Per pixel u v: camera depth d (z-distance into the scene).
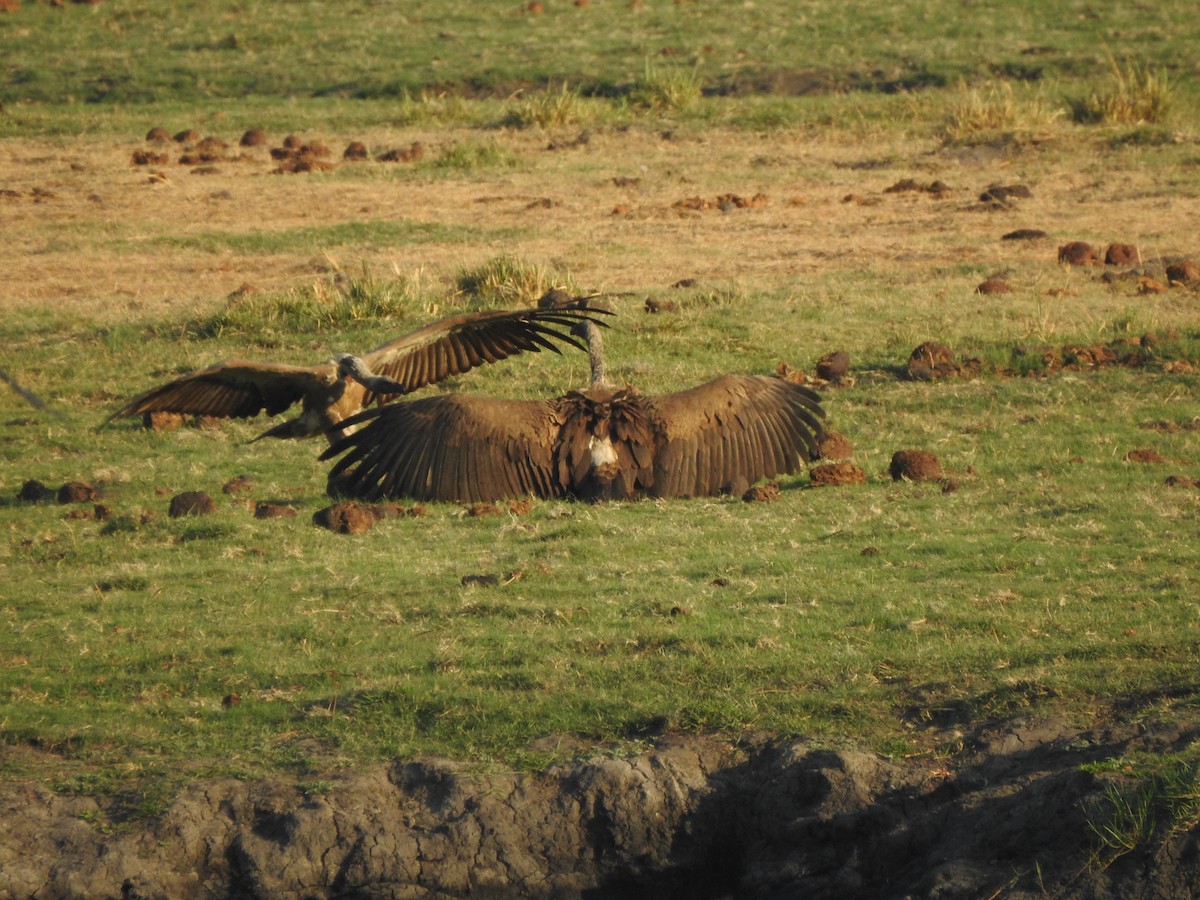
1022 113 100.81
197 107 121.19
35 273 73.06
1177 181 86.38
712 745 28.14
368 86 125.81
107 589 36.84
